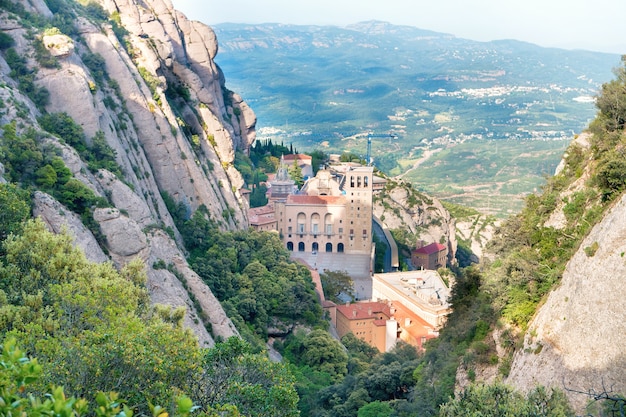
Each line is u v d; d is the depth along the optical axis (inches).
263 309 6550.2
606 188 3484.3
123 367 2311.8
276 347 6456.7
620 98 3917.3
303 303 6934.1
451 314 4862.2
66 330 2834.6
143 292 3649.1
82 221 4542.3
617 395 2459.4
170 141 7076.8
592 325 2945.4
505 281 3779.5
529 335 3373.5
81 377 2233.0
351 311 7662.4
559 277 3459.6
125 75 6850.4
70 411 1142.3
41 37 5856.3
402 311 7859.3
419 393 4165.8
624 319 2822.3
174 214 6919.3
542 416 2507.4
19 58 5728.3
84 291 3117.6
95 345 2404.0
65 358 2298.2
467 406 2652.6
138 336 2527.1
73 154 4931.1
